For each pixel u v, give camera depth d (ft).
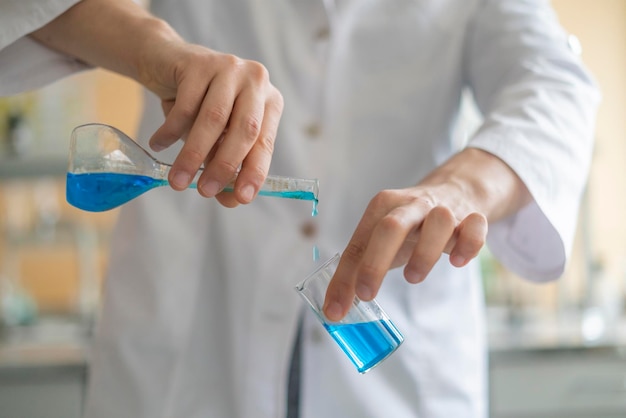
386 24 4.79
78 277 12.87
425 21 4.79
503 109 4.02
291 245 4.66
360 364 3.16
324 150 4.74
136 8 3.67
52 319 12.23
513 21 4.58
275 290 4.59
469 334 4.80
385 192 3.07
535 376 9.68
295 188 3.12
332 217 4.73
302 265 4.63
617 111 13.57
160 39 3.42
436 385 4.62
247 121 3.00
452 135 4.92
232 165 2.95
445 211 2.89
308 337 4.57
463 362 4.75
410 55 4.81
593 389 9.73
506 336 10.33
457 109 4.94
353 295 2.94
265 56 4.80
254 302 4.61
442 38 4.80
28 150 11.48
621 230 13.47
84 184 3.11
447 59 4.80
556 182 3.72
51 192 12.44
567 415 9.68
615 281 13.28
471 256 2.92
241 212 4.71
